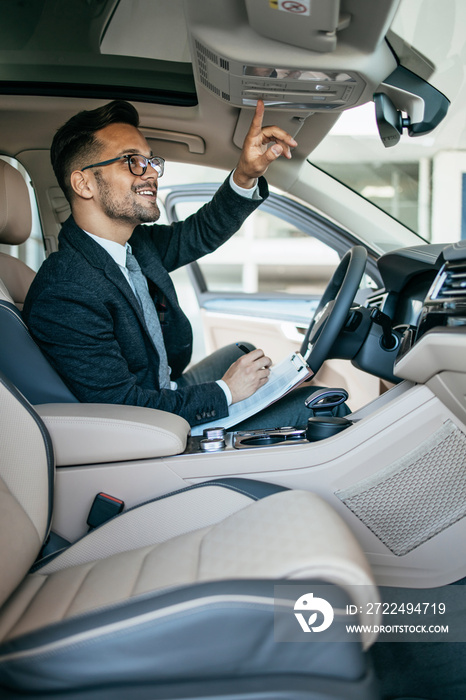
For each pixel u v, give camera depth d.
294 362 1.23
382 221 1.89
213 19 0.98
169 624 0.61
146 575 0.71
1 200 1.33
